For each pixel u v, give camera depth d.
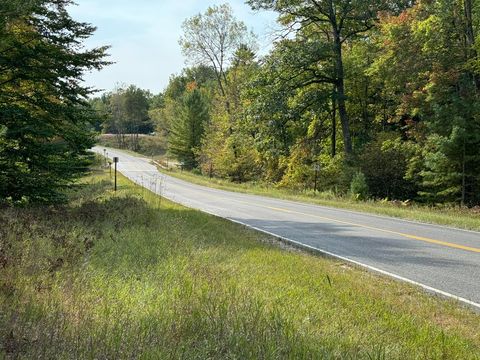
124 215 12.62
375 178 28.80
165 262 7.33
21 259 6.64
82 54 13.45
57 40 13.24
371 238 11.87
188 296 5.18
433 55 25.62
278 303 5.41
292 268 7.83
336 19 33.91
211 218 15.11
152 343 3.78
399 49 27.47
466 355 4.29
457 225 14.59
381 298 6.18
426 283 7.27
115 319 4.29
